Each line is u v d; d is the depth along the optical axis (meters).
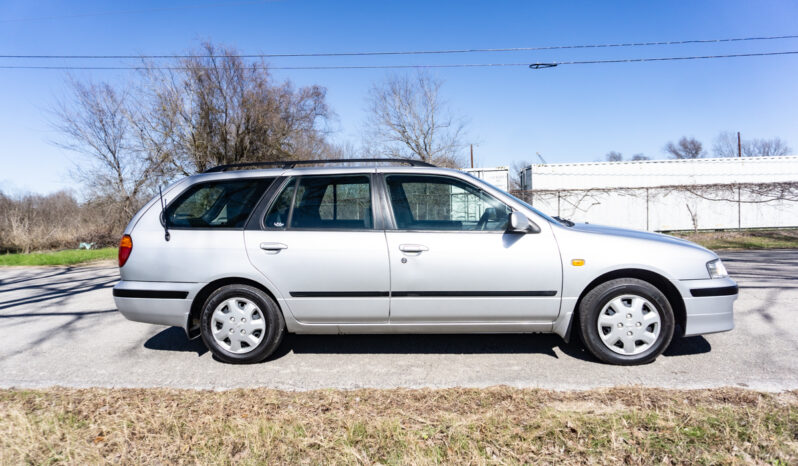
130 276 4.00
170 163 24.34
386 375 3.67
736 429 2.49
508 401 2.97
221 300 3.94
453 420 2.68
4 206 23.11
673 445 2.34
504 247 3.78
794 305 5.71
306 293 3.85
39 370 3.88
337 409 2.89
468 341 4.55
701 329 3.78
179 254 3.92
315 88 28.06
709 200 23.02
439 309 3.82
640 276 3.85
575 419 2.65
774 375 3.47
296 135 28.03
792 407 2.78
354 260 3.81
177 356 4.24
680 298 3.79
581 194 23.78
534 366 3.81
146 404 3.01
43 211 25.06
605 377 3.52
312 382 3.53
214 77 24.50
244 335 3.94
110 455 2.35
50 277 10.20
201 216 4.04
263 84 25.77
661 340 3.72
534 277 3.76
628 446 2.35
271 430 2.55
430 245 3.79
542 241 3.79
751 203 22.70
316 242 3.85
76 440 2.50
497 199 3.96
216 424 2.66
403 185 4.01
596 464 2.21
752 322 4.99
